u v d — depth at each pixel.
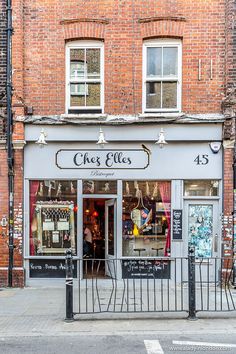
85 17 11.78
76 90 12.09
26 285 11.84
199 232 11.92
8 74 11.65
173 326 7.97
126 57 11.84
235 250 11.46
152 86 12.00
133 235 12.02
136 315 8.59
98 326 8.01
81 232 11.96
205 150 11.76
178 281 11.70
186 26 11.76
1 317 8.65
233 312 8.77
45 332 7.68
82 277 11.68
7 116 11.65
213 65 11.74
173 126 11.68
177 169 11.80
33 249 12.04
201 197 11.86
